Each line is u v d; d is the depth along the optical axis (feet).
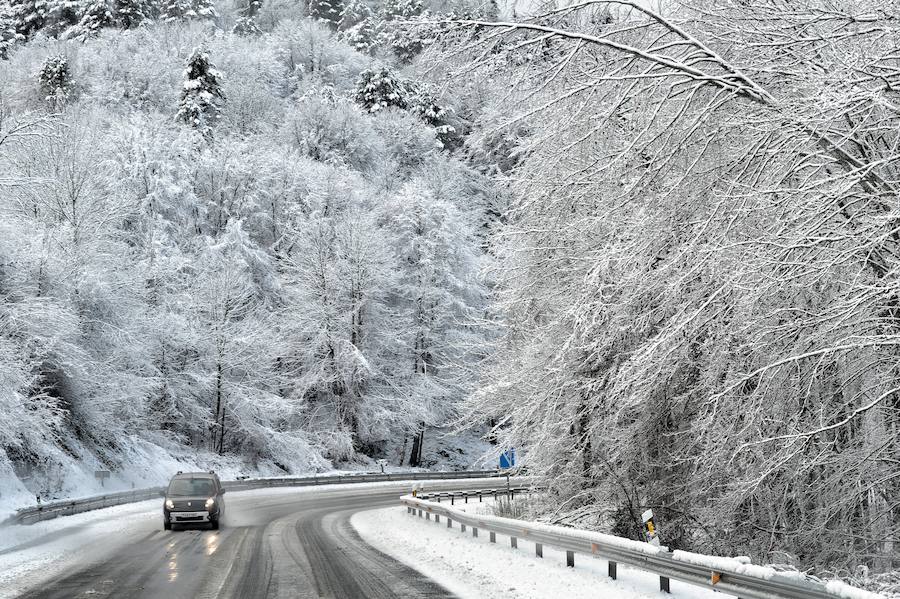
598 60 34.71
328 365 179.73
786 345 34.14
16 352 95.86
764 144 32.17
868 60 28.37
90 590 34.37
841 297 32.14
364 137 240.73
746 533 41.37
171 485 71.92
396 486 167.12
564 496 58.80
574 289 48.37
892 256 31.71
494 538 55.26
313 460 169.89
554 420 54.34
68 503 84.38
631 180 35.70
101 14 308.81
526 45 31.99
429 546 54.08
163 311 144.15
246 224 191.42
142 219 161.89
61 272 112.27
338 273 180.34
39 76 221.66
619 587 34.14
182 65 263.70
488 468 202.90
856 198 31.83
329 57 343.87
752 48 33.30
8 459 91.56
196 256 170.09
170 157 179.11
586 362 47.60
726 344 35.53
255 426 159.84
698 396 41.50
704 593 32.32
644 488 46.60
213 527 69.46
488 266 63.46
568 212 43.60
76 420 115.75
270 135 242.99
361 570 41.27
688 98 31.89
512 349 65.21
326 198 200.54
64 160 124.26
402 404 186.19
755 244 32.01
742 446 32.68
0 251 101.71
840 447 37.09
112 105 236.43
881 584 32.58
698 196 35.29
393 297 201.36
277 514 91.76
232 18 390.42
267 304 177.88
